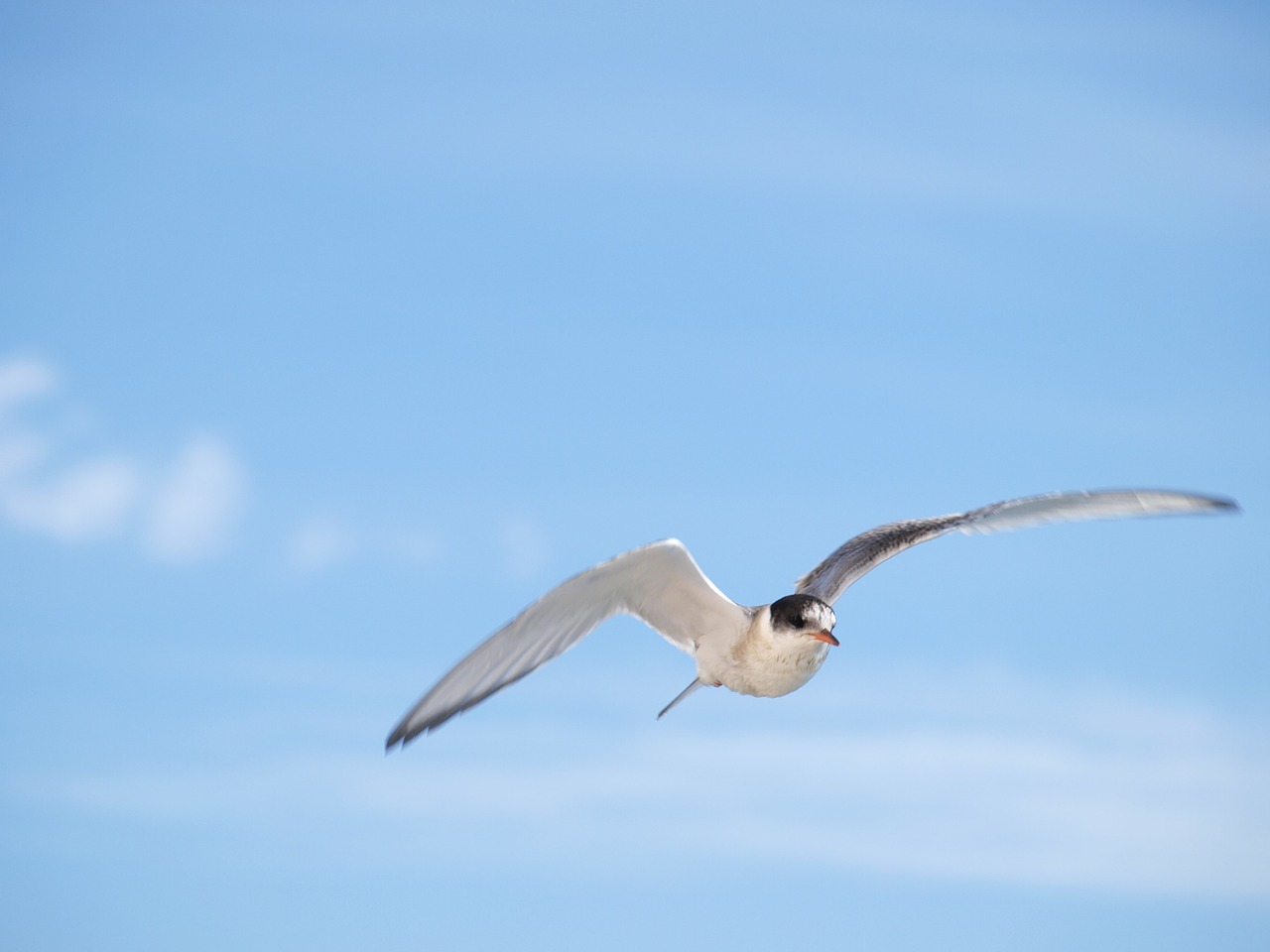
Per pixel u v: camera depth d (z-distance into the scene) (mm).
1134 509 11664
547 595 9414
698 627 10352
